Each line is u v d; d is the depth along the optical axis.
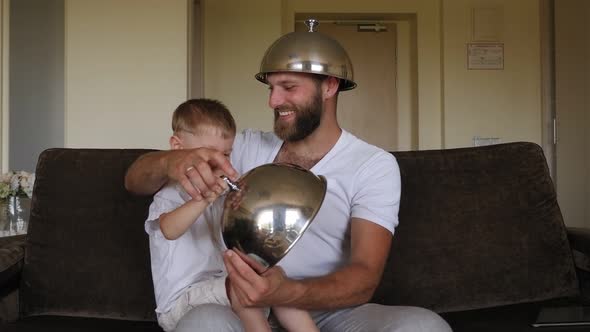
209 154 1.28
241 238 1.08
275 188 1.08
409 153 1.89
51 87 3.72
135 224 1.77
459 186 1.84
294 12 5.06
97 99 3.33
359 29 5.36
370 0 5.06
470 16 4.97
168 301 1.44
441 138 5.08
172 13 3.34
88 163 1.84
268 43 4.83
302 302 1.25
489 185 1.85
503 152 1.90
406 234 1.80
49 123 3.68
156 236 1.50
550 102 4.74
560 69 4.53
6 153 3.06
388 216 1.50
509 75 4.96
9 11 3.23
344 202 1.55
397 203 1.54
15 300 1.75
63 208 1.80
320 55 1.46
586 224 4.26
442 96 5.03
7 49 3.04
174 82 3.33
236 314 1.29
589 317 1.54
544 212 1.85
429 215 1.81
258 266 1.10
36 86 3.70
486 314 1.67
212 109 1.58
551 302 1.76
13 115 3.50
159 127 3.32
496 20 4.95
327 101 1.60
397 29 5.36
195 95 4.67
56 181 1.82
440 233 1.80
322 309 1.32
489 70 4.96
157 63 3.33
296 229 1.06
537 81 4.94
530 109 4.94
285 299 1.21
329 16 5.21
